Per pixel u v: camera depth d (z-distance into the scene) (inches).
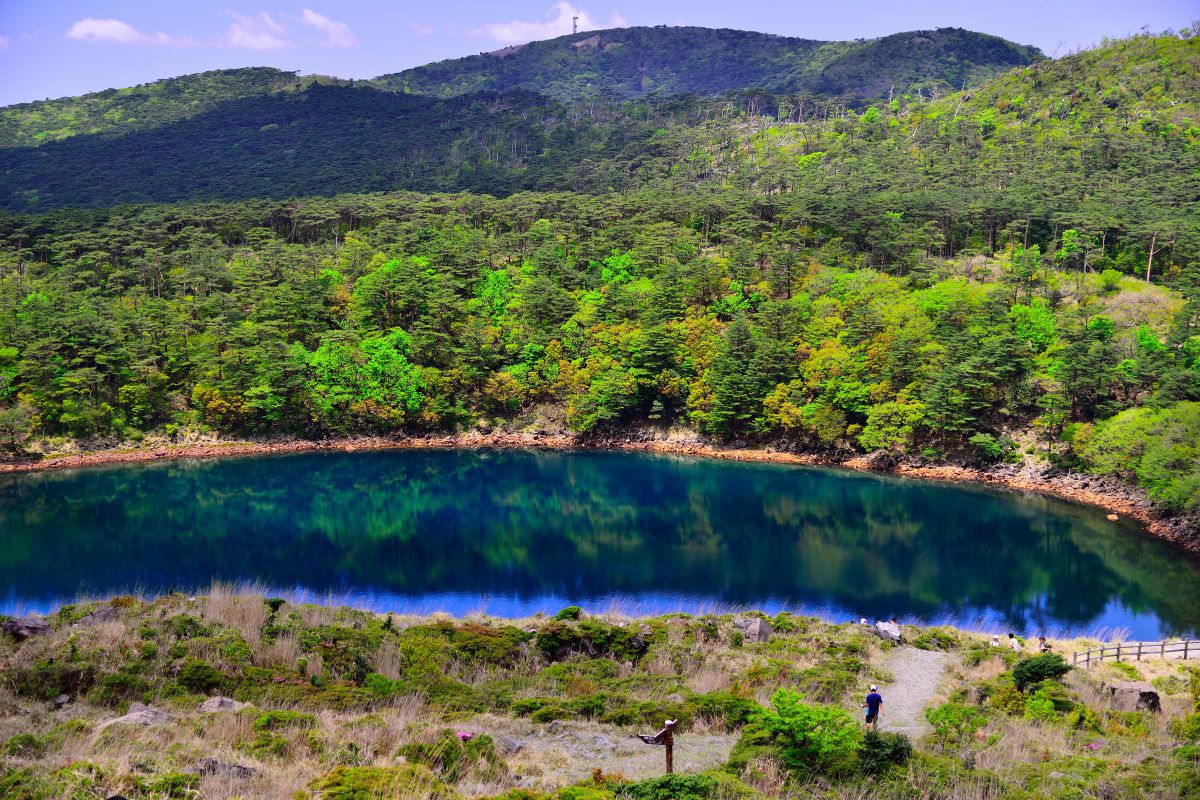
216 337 6023.6
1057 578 3211.1
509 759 1131.9
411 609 2753.4
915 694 1739.7
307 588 3036.4
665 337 5890.8
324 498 4603.8
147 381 5753.0
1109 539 3722.9
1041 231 6845.5
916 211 7130.9
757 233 7445.9
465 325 6392.7
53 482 4901.6
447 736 1126.4
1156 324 5251.0
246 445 5767.7
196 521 4146.2
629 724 1348.4
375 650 1702.8
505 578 3196.4
